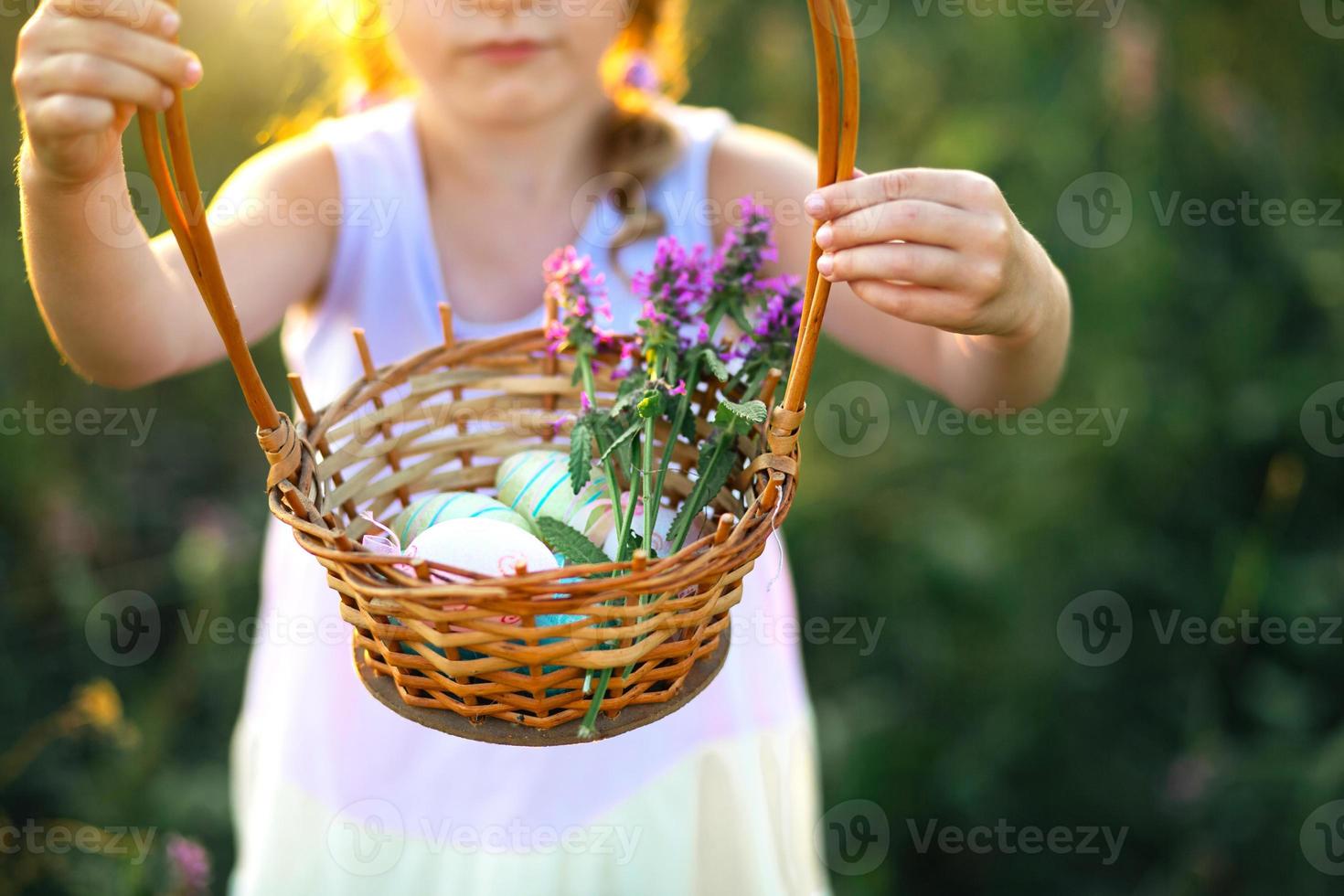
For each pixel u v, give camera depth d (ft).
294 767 4.22
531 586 3.36
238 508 6.07
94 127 3.38
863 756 5.39
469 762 4.16
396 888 4.17
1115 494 5.74
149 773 5.20
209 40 5.88
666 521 3.72
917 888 5.51
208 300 3.46
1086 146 5.63
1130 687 5.63
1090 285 5.60
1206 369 5.72
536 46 4.04
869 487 5.75
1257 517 5.75
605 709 3.46
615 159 4.30
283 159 4.25
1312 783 5.17
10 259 5.63
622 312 4.28
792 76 6.30
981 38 5.90
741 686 4.21
